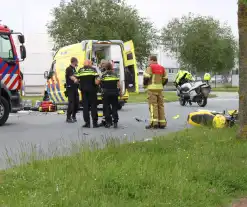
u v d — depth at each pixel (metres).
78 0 37.22
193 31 48.72
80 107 16.08
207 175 5.38
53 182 4.91
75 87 12.53
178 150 6.71
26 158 6.38
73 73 12.48
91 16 36.59
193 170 5.53
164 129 10.91
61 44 37.16
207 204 4.52
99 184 4.82
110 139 7.61
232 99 24.44
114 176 4.99
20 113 15.96
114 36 36.00
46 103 16.75
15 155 6.99
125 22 37.06
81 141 7.96
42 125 12.02
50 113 16.02
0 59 11.99
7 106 12.02
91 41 16.14
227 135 8.44
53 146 8.16
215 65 48.66
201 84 18.45
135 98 25.12
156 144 7.23
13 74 12.38
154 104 11.05
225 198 4.82
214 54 47.78
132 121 12.88
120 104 17.00
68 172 5.30
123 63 17.39
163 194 4.61
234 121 10.10
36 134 10.16
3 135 10.02
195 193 4.71
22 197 4.45
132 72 17.88
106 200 4.36
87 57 16.00
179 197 4.55
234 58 51.34
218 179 5.30
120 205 4.25
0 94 11.77
